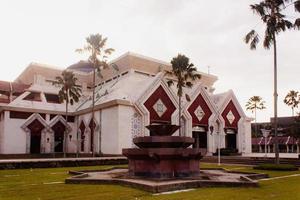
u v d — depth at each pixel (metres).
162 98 45.41
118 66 57.09
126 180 13.84
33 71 56.66
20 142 45.12
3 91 53.00
